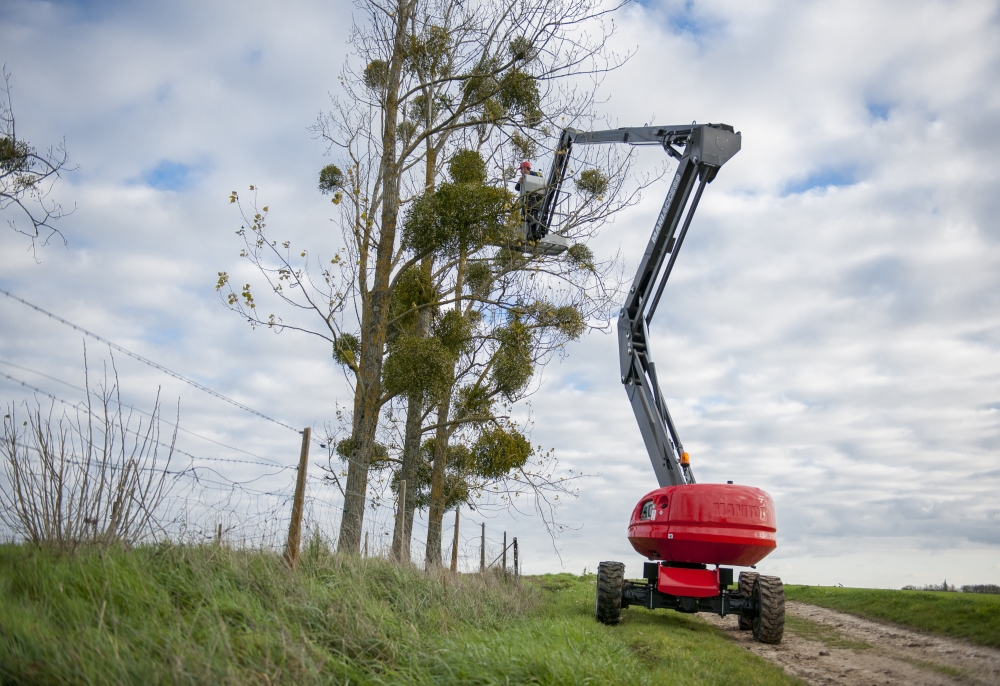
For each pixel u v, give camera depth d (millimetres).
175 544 6707
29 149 9977
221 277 12906
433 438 18781
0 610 4570
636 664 6281
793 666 7547
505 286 15000
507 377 14852
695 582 10344
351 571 7746
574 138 16641
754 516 10086
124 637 4621
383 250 14547
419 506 18125
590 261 15148
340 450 14938
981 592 13531
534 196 15672
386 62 15250
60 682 3875
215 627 5020
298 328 13781
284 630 5324
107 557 5930
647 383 13391
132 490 6613
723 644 8391
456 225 13266
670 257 13547
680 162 13227
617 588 10289
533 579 19188
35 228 10055
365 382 13945
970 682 6516
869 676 6930
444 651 5719
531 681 5105
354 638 5777
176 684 4105
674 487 10672
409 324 16641
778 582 9742
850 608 12672
